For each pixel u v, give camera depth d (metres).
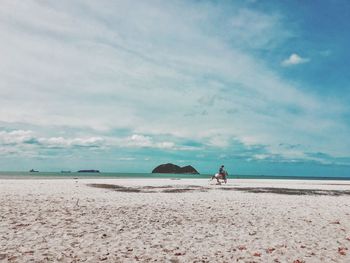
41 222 12.89
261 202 21.77
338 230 12.94
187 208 18.09
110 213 15.78
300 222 14.48
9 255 8.40
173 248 9.70
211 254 9.20
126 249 9.41
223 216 15.66
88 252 8.96
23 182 38.53
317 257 9.12
